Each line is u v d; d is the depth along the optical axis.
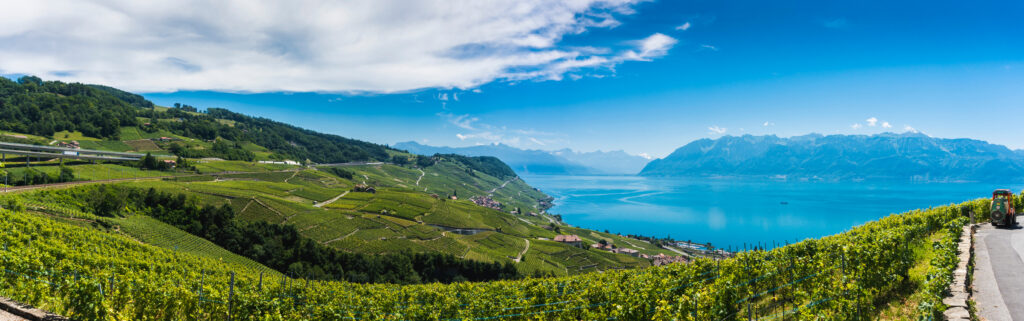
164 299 20.80
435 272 108.38
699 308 15.56
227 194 133.88
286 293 30.72
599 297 22.55
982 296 14.81
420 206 191.75
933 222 31.17
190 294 21.39
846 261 18.14
